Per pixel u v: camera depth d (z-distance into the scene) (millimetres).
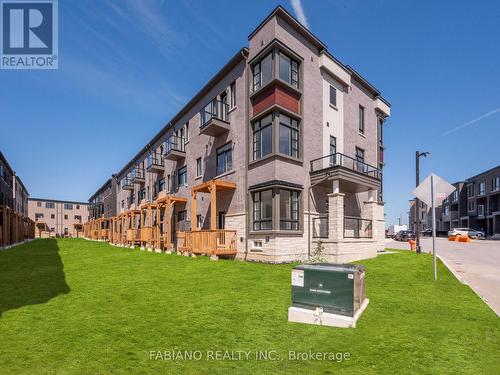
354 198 19125
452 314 6480
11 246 26531
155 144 30516
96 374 3885
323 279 5812
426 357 4387
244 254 15352
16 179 45688
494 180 49500
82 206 79062
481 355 4457
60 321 5832
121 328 5496
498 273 12117
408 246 29812
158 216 22781
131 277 10258
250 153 15820
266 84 14820
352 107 20219
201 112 20359
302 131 15594
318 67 17391
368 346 4777
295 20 15617
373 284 9531
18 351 4508
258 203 15102
